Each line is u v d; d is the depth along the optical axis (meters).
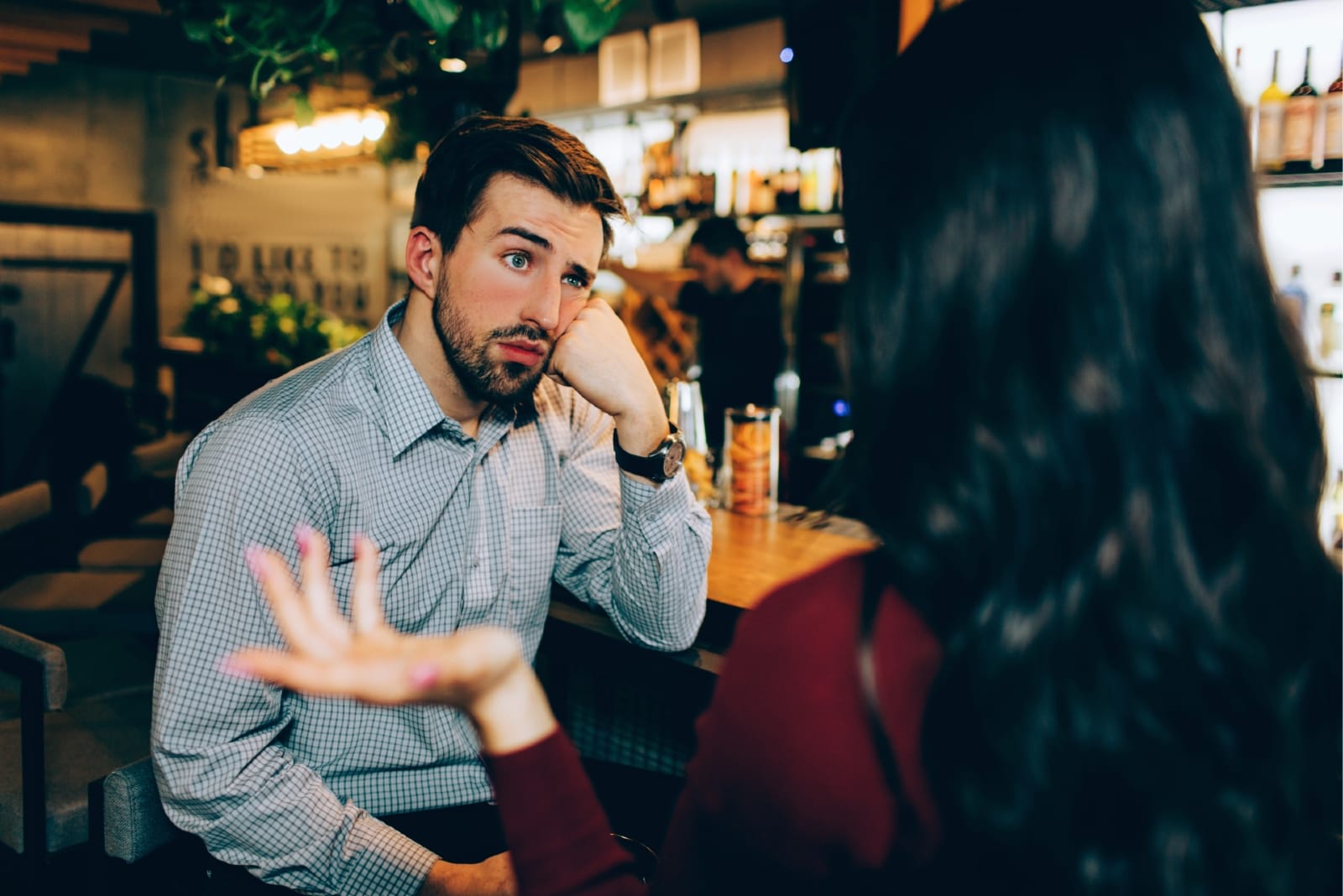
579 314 1.40
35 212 6.91
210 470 1.23
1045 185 0.50
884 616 0.53
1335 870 0.56
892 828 0.51
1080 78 0.50
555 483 1.52
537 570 1.49
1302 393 0.52
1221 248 0.50
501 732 0.59
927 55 0.55
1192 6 0.52
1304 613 0.52
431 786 1.39
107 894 1.40
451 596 1.40
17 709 1.87
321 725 1.32
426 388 1.33
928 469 0.53
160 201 7.48
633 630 1.48
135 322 7.45
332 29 1.80
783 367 4.47
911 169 0.54
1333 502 2.23
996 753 0.49
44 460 7.05
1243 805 0.50
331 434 1.28
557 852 0.58
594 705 1.93
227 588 1.20
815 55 2.24
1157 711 0.49
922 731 0.51
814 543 1.91
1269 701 0.50
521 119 1.34
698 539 1.44
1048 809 0.49
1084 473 0.49
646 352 5.20
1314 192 2.50
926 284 0.53
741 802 0.54
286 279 8.20
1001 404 0.50
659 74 5.48
